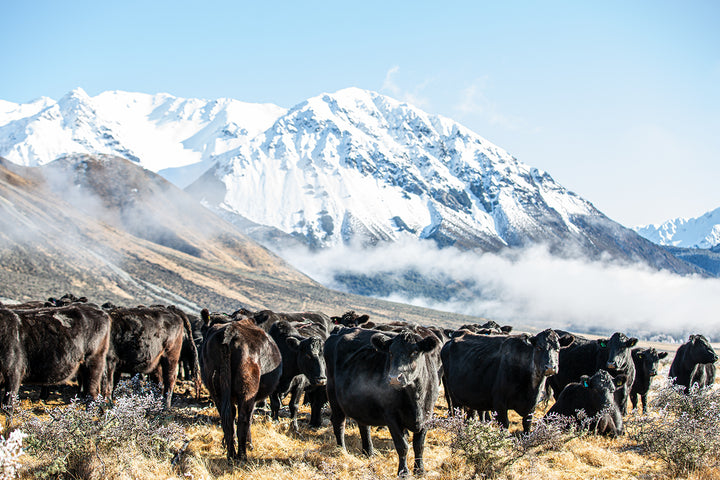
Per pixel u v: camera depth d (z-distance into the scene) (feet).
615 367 54.49
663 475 37.19
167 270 498.28
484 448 36.47
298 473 35.32
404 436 36.42
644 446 43.29
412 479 34.78
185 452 38.19
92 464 32.78
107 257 472.44
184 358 64.49
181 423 46.24
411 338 34.42
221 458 37.65
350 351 38.91
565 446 42.32
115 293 391.86
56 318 43.70
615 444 44.80
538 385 43.86
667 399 48.55
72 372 44.14
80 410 35.19
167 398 54.54
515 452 38.78
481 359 47.60
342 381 38.40
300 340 50.24
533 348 43.86
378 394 36.14
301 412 57.52
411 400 35.47
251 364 37.91
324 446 40.50
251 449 38.34
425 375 36.22
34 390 58.95
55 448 33.17
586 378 48.08
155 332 53.72
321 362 47.50
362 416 37.50
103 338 46.26
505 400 45.16
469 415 50.26
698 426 39.88
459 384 48.80
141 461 34.22
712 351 62.85
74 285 374.22
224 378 37.24
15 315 42.24
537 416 57.67
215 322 51.31
